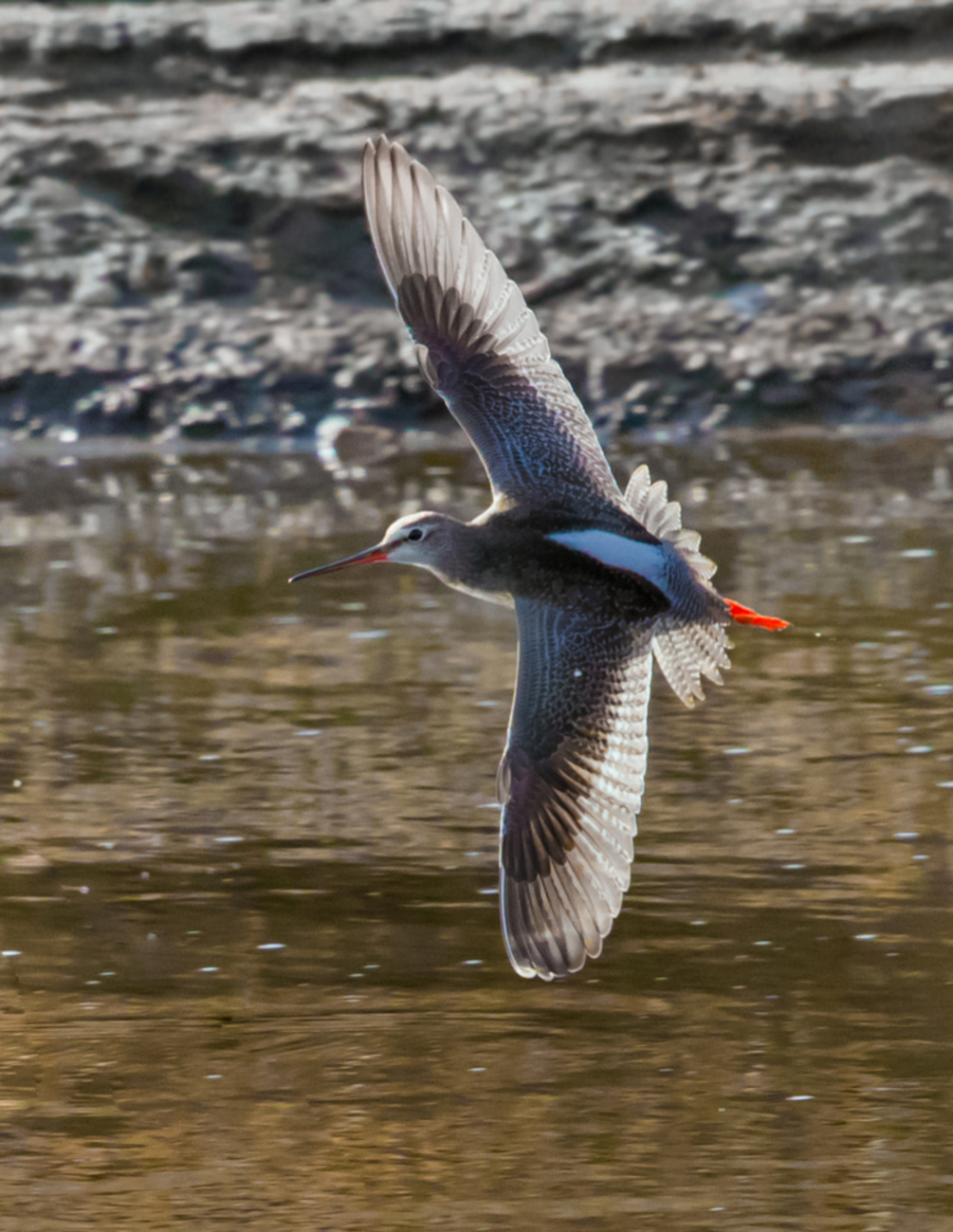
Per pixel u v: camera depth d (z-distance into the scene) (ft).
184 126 90.89
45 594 58.18
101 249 87.81
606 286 87.25
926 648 50.34
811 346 84.58
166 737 44.80
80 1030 30.37
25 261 87.61
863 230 88.28
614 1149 26.53
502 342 26.25
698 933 33.55
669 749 43.39
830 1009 30.50
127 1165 26.40
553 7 93.76
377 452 79.46
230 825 39.27
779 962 32.30
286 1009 30.96
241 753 43.62
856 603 54.49
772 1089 28.09
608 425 82.02
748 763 42.34
